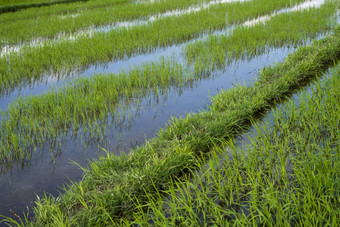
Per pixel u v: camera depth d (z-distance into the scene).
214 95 5.85
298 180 3.25
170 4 14.92
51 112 5.19
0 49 9.01
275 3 13.65
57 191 3.55
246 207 3.12
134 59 7.97
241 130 4.64
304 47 7.57
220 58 7.41
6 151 4.21
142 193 3.37
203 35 9.82
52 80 6.86
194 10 13.69
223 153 3.98
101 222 3.04
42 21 12.14
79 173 3.86
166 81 6.46
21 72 7.17
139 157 3.82
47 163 4.07
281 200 3.04
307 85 6.00
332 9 11.67
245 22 11.17
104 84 6.06
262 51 8.16
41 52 8.16
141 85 6.33
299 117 4.62
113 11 13.88
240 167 3.64
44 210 3.13
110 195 3.21
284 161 3.73
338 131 4.01
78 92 5.84
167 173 3.61
